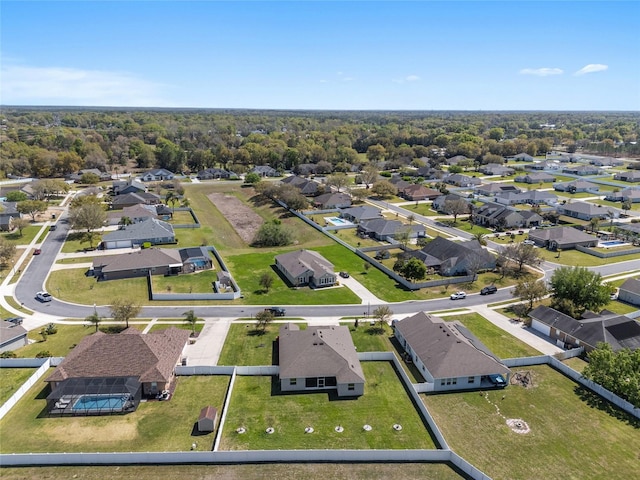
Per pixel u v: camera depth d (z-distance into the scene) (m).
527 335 68.44
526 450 44.28
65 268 96.00
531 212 131.50
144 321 72.50
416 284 86.31
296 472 41.34
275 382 55.81
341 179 170.50
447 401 52.28
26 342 65.75
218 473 41.22
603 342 58.34
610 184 186.00
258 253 109.00
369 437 45.91
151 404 51.34
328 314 75.38
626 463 42.56
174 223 133.38
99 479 40.50
